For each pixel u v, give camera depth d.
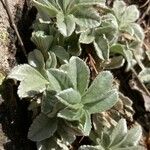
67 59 0.15
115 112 0.16
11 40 0.15
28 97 0.15
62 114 0.14
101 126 0.16
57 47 0.15
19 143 0.14
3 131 0.14
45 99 0.14
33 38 0.15
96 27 0.16
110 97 0.14
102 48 0.16
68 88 0.14
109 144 0.15
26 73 0.14
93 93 0.14
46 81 0.14
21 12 0.16
